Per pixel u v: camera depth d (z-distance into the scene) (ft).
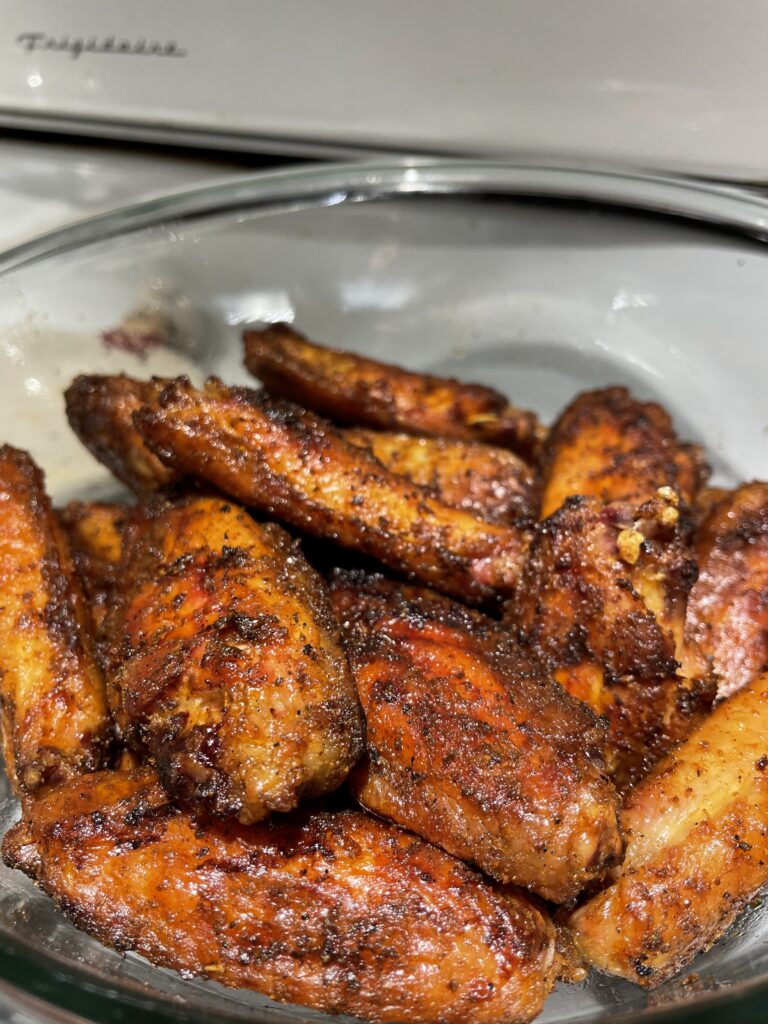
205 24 1.02
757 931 0.51
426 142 1.04
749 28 0.88
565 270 0.97
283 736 0.46
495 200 0.96
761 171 0.96
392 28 0.98
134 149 1.16
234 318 0.96
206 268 0.96
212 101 1.07
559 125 0.99
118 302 0.92
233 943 0.46
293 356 0.79
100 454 0.73
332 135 1.06
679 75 0.93
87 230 0.91
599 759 0.48
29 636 0.59
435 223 0.98
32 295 0.89
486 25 0.95
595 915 0.48
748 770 0.51
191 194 0.95
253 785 0.45
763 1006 0.44
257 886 0.47
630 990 0.49
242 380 0.91
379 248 0.99
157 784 0.51
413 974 0.45
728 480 0.84
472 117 1.01
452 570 0.62
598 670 0.55
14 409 0.86
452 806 0.48
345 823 0.49
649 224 0.93
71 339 0.89
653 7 0.89
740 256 0.89
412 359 0.97
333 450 0.63
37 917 0.52
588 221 0.95
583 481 0.67
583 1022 0.48
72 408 0.71
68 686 0.58
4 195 1.15
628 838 0.48
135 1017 0.44
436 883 0.46
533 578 0.58
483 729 0.48
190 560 0.55
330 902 0.46
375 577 0.64
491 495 0.69
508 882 0.47
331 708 0.47
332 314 0.99
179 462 0.62
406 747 0.50
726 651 0.61
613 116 0.97
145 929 0.47
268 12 0.99
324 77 1.02
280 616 0.50
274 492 0.62
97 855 0.48
